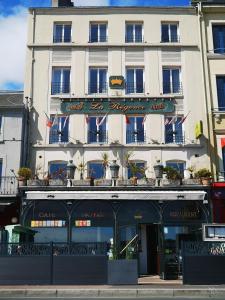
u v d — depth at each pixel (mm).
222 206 18859
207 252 12812
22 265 12664
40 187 18484
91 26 22766
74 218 18375
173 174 18797
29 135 20891
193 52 22266
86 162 20484
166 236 18391
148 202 18484
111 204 18438
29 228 17219
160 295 11062
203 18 22781
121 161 20469
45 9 22703
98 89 21750
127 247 15484
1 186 19531
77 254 12766
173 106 21359
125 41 22344
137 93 21625
